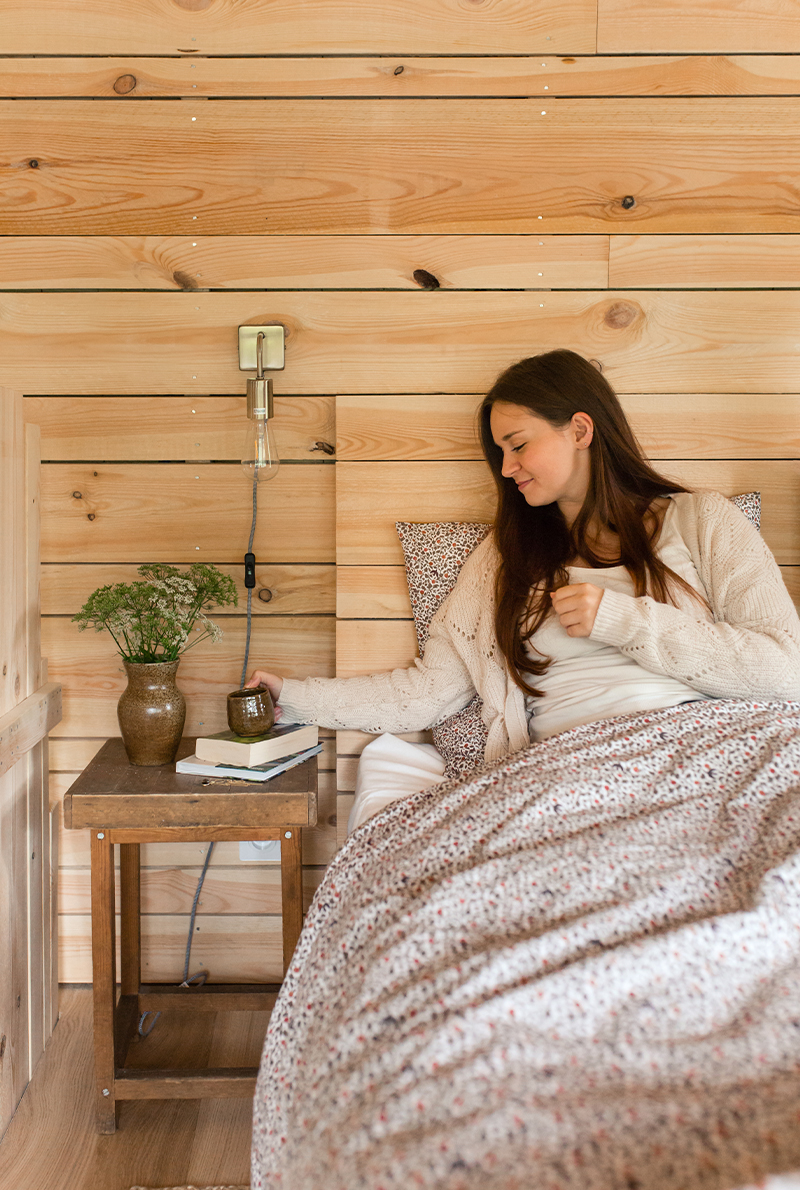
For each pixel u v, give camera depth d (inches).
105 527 73.2
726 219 70.9
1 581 60.0
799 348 71.3
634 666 59.1
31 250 71.2
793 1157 23.3
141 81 70.0
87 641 73.5
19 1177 54.0
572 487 64.5
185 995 68.0
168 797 57.0
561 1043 29.1
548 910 36.6
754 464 71.7
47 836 69.4
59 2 69.1
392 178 70.9
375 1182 24.0
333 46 69.6
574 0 69.1
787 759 46.6
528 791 45.8
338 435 70.9
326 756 74.7
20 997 62.1
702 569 61.3
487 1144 24.3
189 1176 54.2
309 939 45.5
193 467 73.0
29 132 70.3
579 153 70.6
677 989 31.5
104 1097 57.7
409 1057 28.8
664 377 71.6
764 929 34.3
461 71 69.9
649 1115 25.0
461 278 71.4
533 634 62.5
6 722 58.5
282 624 74.2
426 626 69.4
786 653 54.9
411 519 71.5
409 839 46.1
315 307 71.6
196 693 74.3
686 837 42.3
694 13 69.1
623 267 71.2
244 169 70.9
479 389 71.6
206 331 72.0
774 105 69.9
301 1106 31.6
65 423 72.4
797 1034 28.9
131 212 71.2
